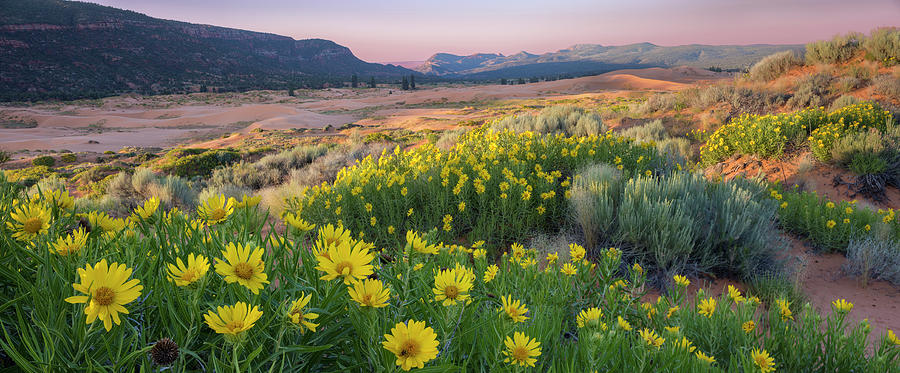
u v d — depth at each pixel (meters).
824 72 16.44
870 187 8.43
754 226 5.06
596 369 1.39
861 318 4.06
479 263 2.64
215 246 1.27
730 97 15.77
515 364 1.16
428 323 1.28
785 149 10.38
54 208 1.28
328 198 5.96
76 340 0.91
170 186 12.41
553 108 21.61
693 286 4.62
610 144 8.09
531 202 5.89
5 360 0.98
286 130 63.81
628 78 146.75
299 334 1.08
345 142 37.31
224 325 0.82
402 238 5.70
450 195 6.16
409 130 45.88
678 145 12.81
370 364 1.10
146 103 142.75
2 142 68.44
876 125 10.34
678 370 1.59
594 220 5.25
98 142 69.06
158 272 1.14
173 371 0.87
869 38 16.48
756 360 1.80
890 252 5.17
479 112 72.94
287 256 1.28
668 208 4.96
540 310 2.00
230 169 20.88
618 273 4.70
